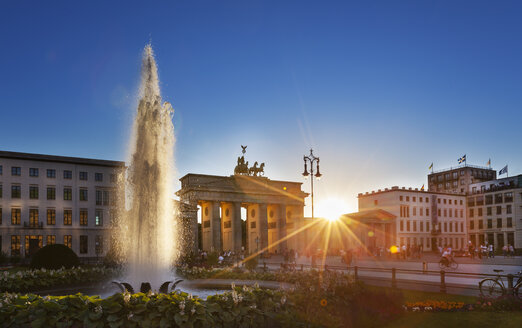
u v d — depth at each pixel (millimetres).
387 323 15422
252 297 13852
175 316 12062
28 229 81812
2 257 66438
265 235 112750
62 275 25875
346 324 14133
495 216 137500
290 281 24641
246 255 85125
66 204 85812
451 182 160500
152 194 23734
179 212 96500
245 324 13195
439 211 142125
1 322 11531
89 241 86750
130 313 12000
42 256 36750
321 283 17375
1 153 80688
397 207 132375
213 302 13281
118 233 87938
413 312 17219
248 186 111812
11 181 81688
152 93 25359
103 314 11969
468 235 147125
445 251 49719
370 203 142750
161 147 24953
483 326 15070
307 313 13617
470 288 23281
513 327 14805
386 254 88938
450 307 18078
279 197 116438
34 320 11539
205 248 112875
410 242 133125
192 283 26656
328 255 91188
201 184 105500
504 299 18516
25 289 23703
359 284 20234
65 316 11742
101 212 88562
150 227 23312
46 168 85125
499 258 78438
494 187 139500
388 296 17203
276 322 13688
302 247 115562
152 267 22969
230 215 115000
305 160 49406
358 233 124188
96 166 89562
